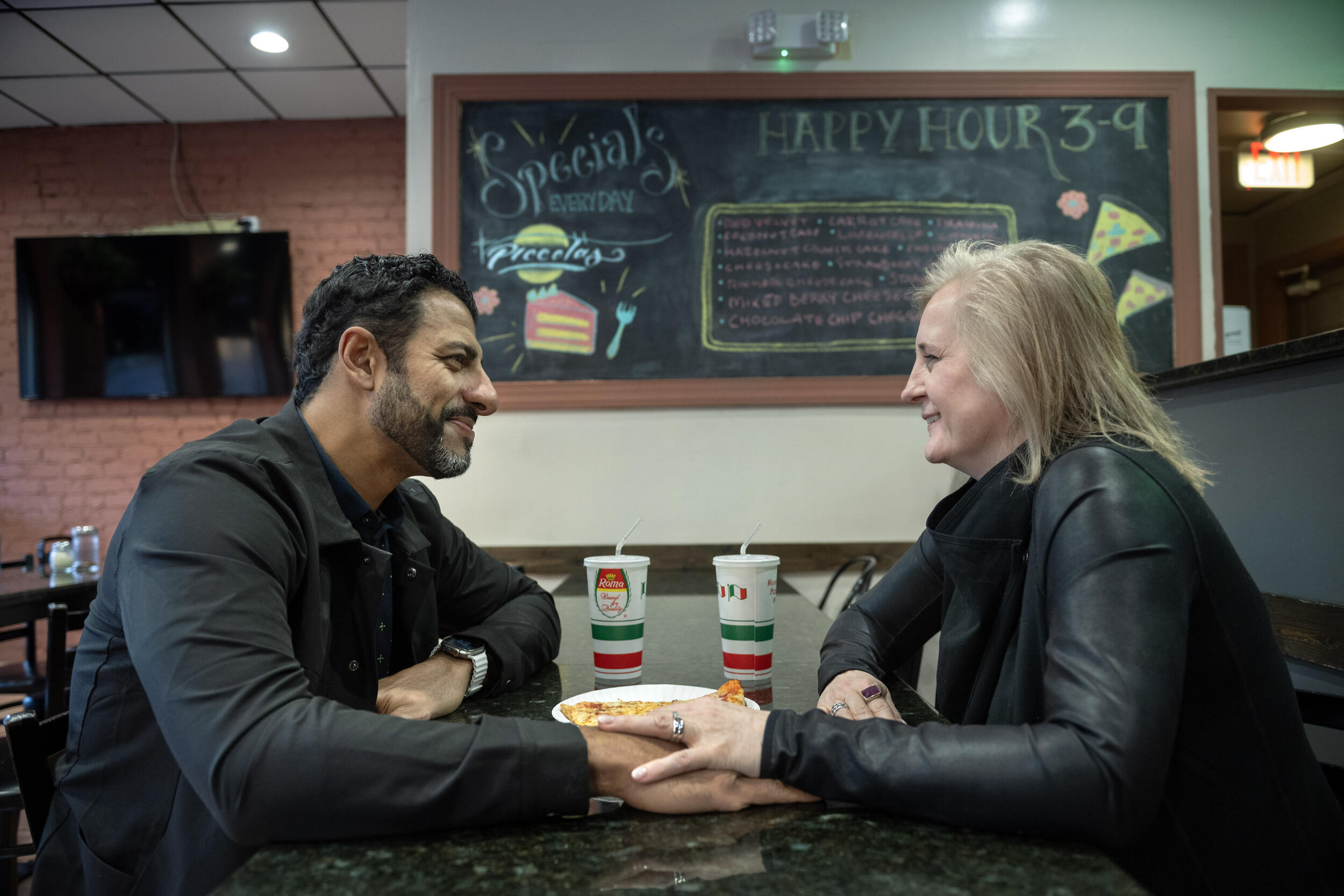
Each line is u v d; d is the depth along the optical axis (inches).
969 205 105.0
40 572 115.1
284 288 155.3
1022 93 104.6
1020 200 105.0
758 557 36.4
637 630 37.2
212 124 158.4
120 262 154.3
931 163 105.0
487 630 37.5
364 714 22.0
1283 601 56.1
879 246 105.0
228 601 24.0
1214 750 25.8
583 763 21.4
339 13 120.3
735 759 22.2
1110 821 19.4
